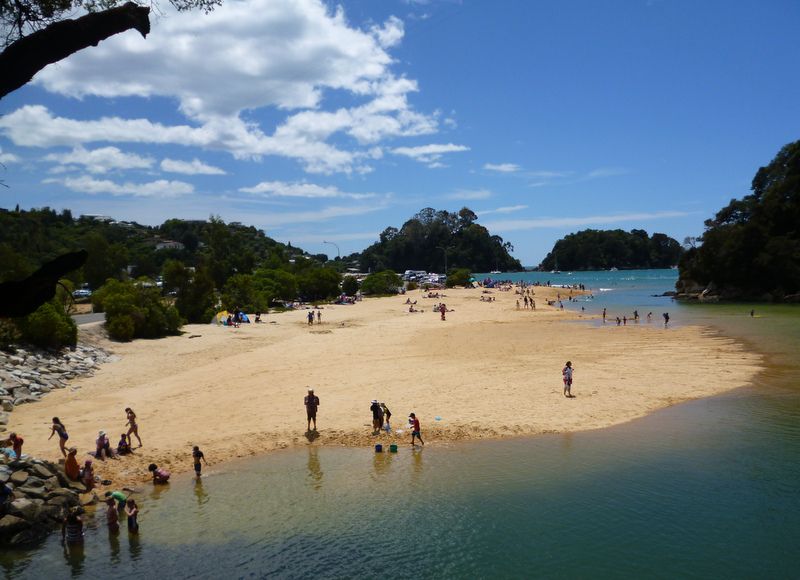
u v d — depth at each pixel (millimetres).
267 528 14344
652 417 23031
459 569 12219
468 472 17703
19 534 13766
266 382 30047
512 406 24750
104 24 5691
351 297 98812
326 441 20969
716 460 18016
